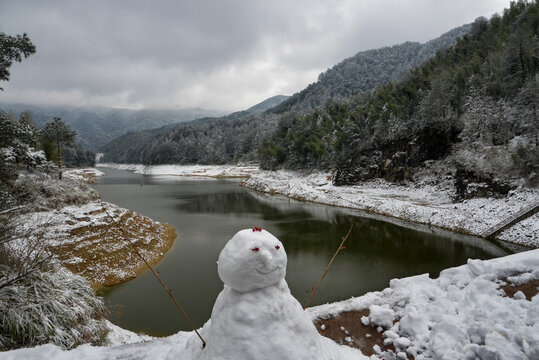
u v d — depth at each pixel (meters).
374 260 21.81
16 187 17.62
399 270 19.75
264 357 3.14
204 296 16.22
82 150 139.75
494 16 90.94
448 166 45.62
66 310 7.27
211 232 30.14
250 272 3.36
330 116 102.25
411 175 50.81
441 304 5.73
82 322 7.80
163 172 137.38
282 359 3.18
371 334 5.77
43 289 7.32
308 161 80.75
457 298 5.87
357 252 23.70
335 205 47.03
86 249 19.64
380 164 57.22
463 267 7.04
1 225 7.68
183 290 17.02
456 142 46.69
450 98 51.66
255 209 44.00
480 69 60.72
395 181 53.09
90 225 22.14
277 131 111.25
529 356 3.98
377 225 33.00
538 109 35.59
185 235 29.06
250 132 144.38
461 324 4.95
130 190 68.56
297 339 3.37
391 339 5.39
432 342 4.80
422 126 50.53
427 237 27.95
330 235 28.97
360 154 61.59
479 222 29.12
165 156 154.00
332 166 70.25
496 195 32.94
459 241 26.47
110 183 86.56
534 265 6.85
